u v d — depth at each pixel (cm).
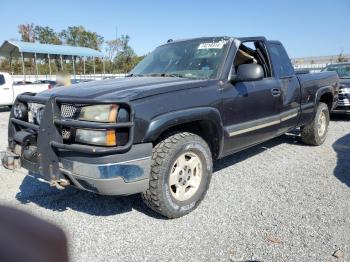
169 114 305
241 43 426
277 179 447
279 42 532
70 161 289
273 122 465
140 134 286
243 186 421
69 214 345
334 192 397
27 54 1800
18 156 325
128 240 293
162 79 375
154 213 344
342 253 268
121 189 284
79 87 350
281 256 265
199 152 342
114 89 319
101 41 3816
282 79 494
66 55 1778
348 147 620
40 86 1440
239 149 420
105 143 274
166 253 272
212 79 376
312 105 575
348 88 927
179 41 481
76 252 273
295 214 339
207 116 345
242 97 399
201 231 307
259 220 327
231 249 277
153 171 307
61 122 288
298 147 621
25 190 411
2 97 1327
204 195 355
